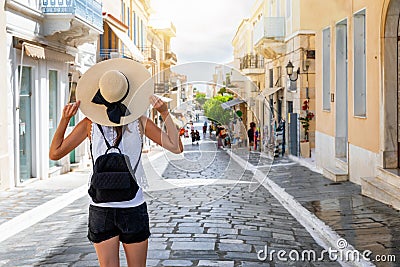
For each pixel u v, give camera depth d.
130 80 3.53
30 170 14.72
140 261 3.51
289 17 21.59
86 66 21.02
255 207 9.42
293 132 19.52
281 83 23.00
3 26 12.56
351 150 12.22
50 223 8.64
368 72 11.03
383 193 9.21
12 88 13.08
